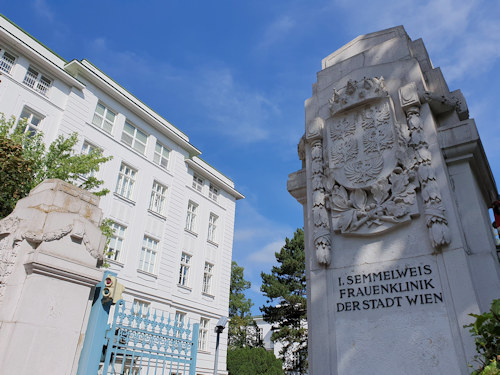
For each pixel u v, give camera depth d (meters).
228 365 25.64
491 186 6.12
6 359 3.11
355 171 5.84
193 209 25.61
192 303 22.73
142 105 23.22
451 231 4.81
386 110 5.91
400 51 6.51
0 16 16.83
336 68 7.16
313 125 6.72
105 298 4.36
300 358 32.34
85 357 3.95
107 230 12.51
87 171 12.34
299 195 7.10
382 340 4.79
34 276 3.49
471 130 5.31
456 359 4.25
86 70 19.39
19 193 8.59
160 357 4.86
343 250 5.60
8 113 15.81
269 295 34.31
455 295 4.52
